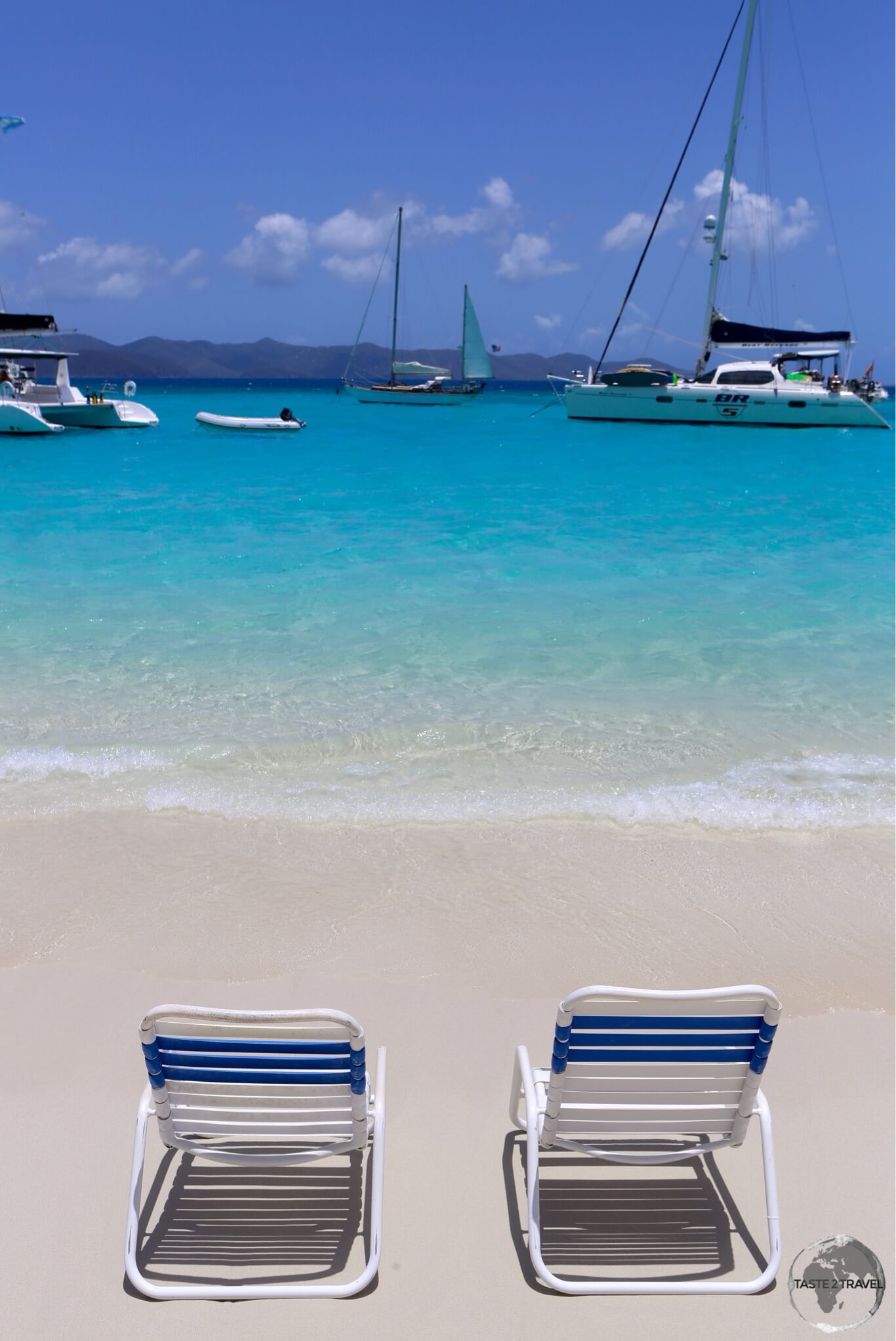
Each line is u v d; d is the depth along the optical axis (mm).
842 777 5598
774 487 18781
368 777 5520
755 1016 2410
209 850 4734
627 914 4285
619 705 6633
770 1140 2615
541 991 3768
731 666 7438
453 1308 2475
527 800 5270
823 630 8383
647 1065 2473
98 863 4605
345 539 12602
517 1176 2908
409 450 26578
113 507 15312
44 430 29375
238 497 16625
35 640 7875
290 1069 2395
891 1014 3684
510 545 12273
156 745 5875
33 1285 2512
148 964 3877
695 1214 2795
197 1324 2416
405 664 7398
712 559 11477
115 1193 2805
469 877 4551
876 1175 2939
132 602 9070
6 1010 3586
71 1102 3137
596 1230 2730
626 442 29500
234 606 8992
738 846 4859
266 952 3965
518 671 7270
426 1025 3553
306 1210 2773
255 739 5977
